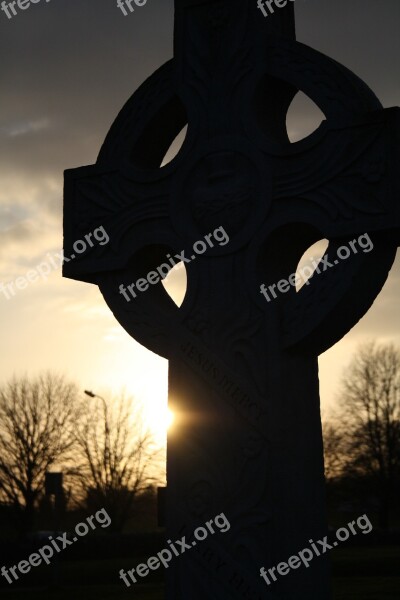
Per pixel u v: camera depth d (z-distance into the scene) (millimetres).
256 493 6648
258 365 6773
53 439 37844
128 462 38500
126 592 15945
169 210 7273
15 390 38000
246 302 6883
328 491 38031
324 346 6887
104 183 7621
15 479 37156
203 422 6922
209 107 7203
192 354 7035
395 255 6719
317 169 6680
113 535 26609
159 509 7238
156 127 7578
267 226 6832
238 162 7039
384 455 37562
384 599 13016
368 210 6449
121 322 7469
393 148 6426
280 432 6625
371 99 6727
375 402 38219
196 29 7387
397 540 29734
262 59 7051
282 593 6488
